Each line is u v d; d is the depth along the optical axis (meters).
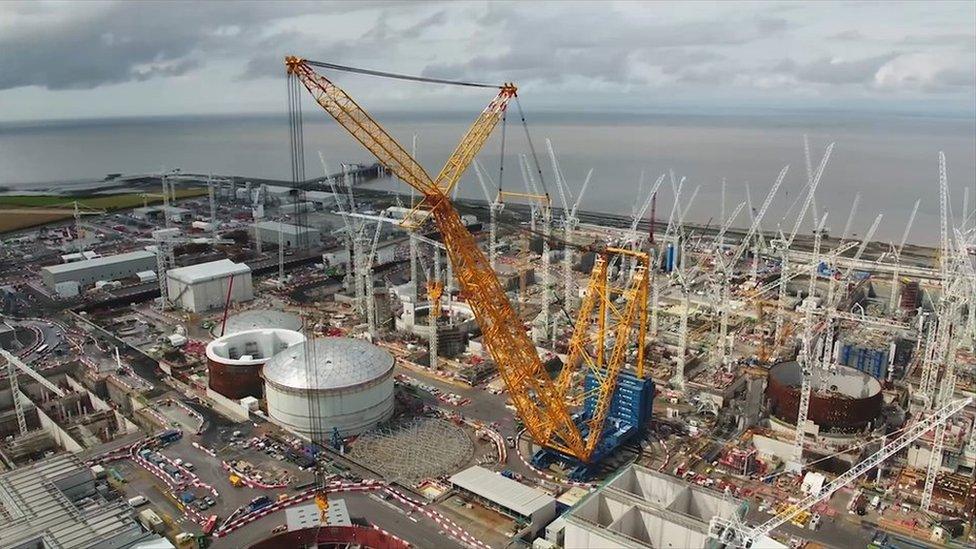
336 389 132.38
